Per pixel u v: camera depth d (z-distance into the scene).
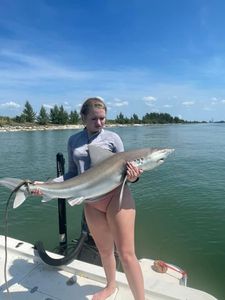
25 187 3.66
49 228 9.73
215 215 10.46
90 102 3.50
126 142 40.06
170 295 3.59
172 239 8.81
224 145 35.69
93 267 4.19
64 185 3.52
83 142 3.67
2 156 27.11
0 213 11.03
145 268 4.33
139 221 10.17
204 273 7.11
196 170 18.89
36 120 102.94
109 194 3.36
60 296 3.79
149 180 15.91
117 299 3.67
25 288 3.94
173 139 45.50
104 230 3.56
